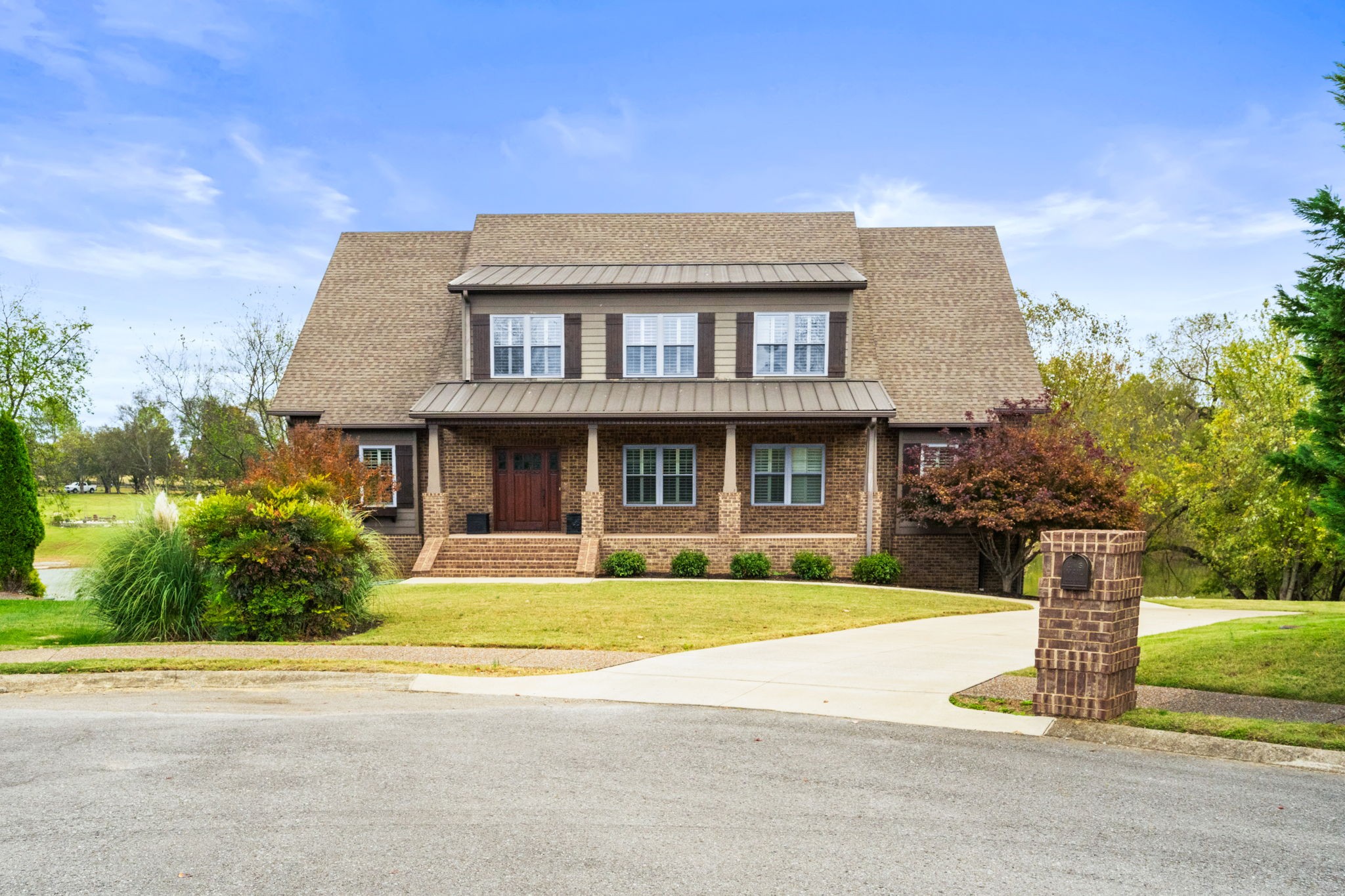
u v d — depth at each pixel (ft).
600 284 78.13
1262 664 29.99
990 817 18.07
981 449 70.38
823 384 78.02
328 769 21.31
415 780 20.45
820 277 78.79
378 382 81.82
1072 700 25.55
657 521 80.12
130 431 165.17
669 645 40.09
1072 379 121.60
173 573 43.14
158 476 154.40
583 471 80.59
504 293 79.92
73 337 98.12
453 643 40.37
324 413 79.51
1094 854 16.19
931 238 92.94
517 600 55.42
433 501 75.25
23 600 58.54
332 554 43.60
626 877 15.10
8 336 94.32
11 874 15.21
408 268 91.86
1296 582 104.01
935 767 21.48
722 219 92.48
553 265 86.38
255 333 128.47
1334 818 18.03
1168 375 143.95
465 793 19.53
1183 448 111.04
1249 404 103.76
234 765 21.65
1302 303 29.89
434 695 30.89
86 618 44.60
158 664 34.27
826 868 15.51
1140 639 39.42
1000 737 24.27
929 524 77.30
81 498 173.99
